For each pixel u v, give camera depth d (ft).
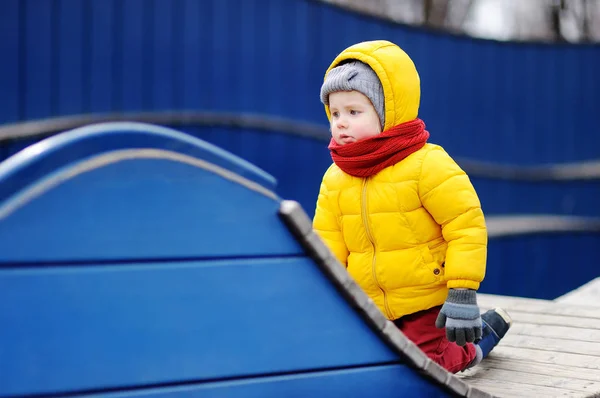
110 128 5.84
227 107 23.94
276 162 25.27
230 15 23.91
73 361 5.69
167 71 22.47
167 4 22.41
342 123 9.14
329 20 26.68
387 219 8.98
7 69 19.31
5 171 5.50
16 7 19.43
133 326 5.94
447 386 7.47
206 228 6.29
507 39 32.71
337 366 6.88
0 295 5.46
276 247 6.59
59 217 5.68
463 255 8.58
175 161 6.16
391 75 8.96
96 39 20.94
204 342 6.24
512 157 33.04
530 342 11.48
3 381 5.44
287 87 25.55
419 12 56.34
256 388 6.48
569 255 33.76
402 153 8.97
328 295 6.82
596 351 10.97
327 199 9.58
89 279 5.78
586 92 34.32
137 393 5.95
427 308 9.14
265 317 6.53
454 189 8.75
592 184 34.50
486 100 32.24
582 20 57.82
